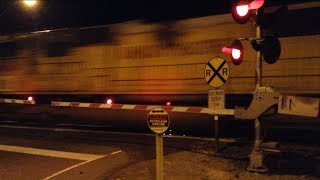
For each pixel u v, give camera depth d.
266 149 11.20
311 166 9.45
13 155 11.53
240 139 13.10
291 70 14.30
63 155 11.35
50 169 9.88
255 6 8.67
